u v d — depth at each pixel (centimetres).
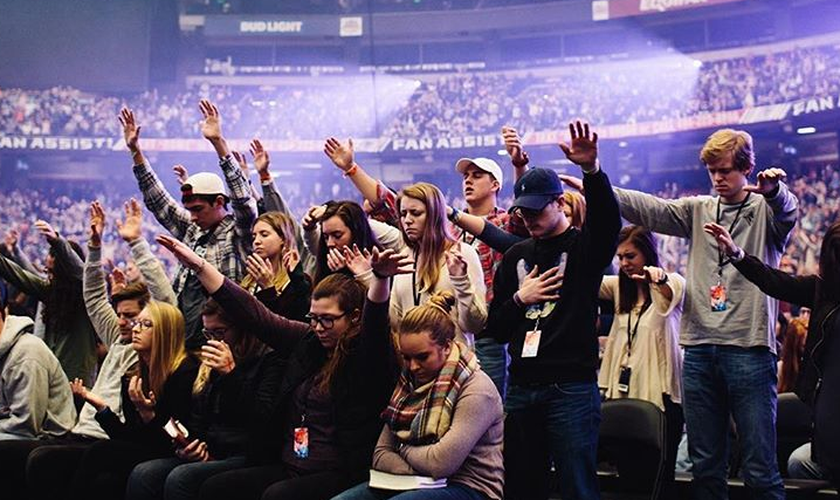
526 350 358
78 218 2355
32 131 2381
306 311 429
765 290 357
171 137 2464
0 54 2400
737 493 432
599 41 2625
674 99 2303
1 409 484
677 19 2498
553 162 2412
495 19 2638
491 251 457
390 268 350
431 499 323
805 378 350
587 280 359
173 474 387
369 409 365
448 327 341
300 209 2517
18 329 486
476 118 2444
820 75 2041
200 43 2695
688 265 400
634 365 446
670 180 2327
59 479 447
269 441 382
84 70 2434
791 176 2147
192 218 507
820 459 342
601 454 422
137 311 480
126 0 2438
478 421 331
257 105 2584
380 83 2645
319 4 2744
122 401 446
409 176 2531
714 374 384
